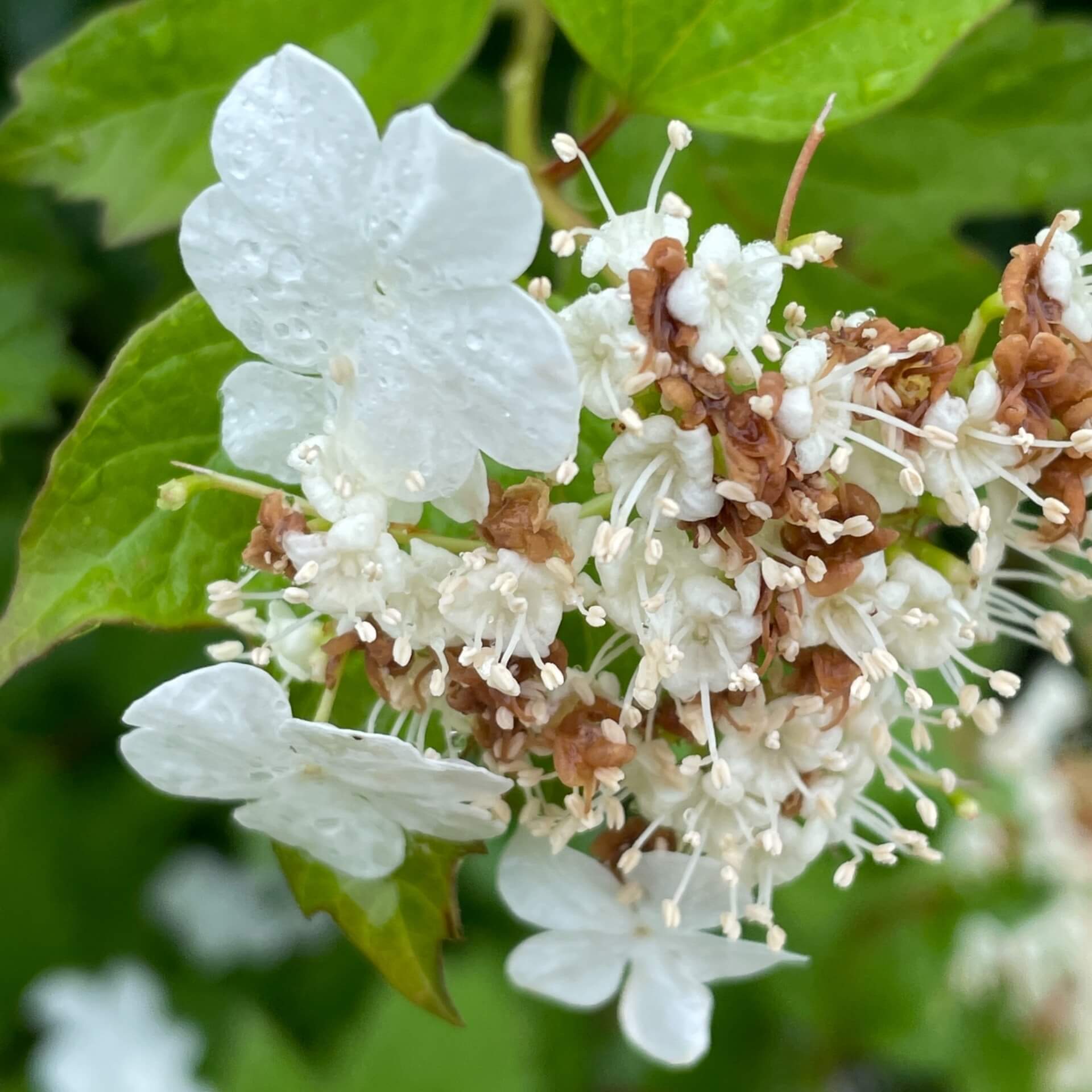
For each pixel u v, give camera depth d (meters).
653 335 0.21
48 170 0.24
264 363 0.22
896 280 0.25
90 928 0.31
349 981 0.32
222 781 0.22
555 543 0.22
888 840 0.24
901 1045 0.28
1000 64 0.25
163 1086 0.31
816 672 0.22
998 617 0.23
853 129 0.25
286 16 0.24
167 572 0.22
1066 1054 0.30
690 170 0.25
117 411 0.22
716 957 0.24
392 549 0.21
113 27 0.24
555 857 0.23
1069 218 0.22
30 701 0.30
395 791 0.22
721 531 0.21
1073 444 0.21
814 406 0.21
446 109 0.26
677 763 0.22
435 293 0.21
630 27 0.23
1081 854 0.29
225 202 0.21
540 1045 0.31
